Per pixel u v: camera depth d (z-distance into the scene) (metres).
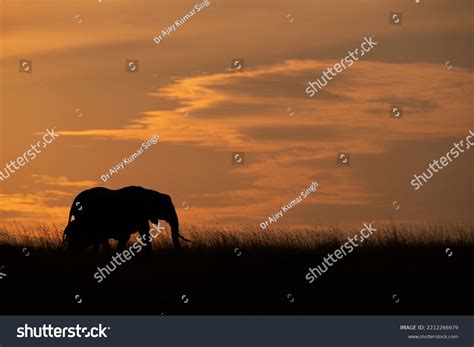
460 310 23.91
